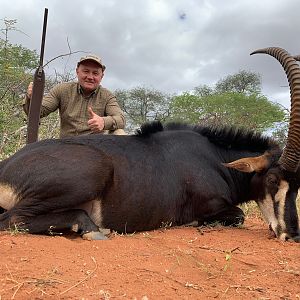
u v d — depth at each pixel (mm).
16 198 1660
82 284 1089
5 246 1346
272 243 1668
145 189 1781
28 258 1249
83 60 2486
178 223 1928
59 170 1631
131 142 1869
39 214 1623
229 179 2053
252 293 1130
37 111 2246
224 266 1329
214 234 1786
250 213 2688
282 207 1804
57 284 1076
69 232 1654
